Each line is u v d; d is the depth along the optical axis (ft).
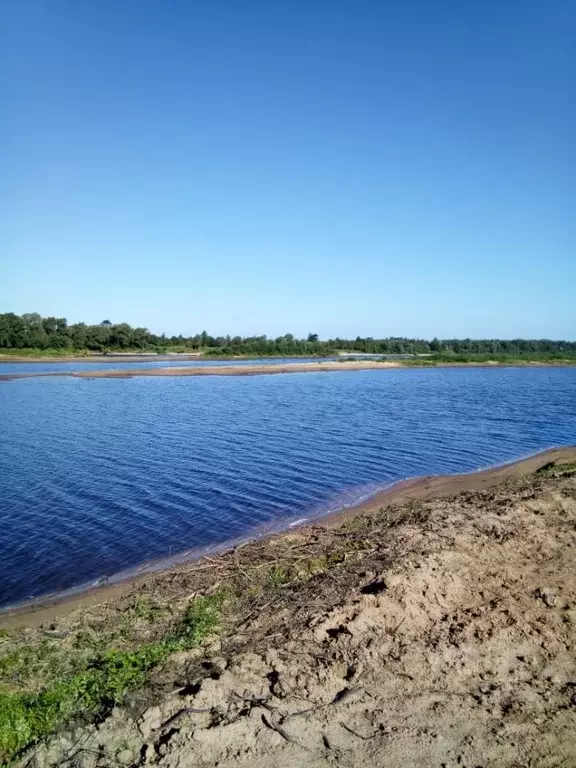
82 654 21.83
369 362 314.35
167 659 20.04
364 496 52.26
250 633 21.98
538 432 90.12
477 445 78.69
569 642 21.06
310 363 300.61
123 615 26.11
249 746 15.42
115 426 88.58
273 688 17.84
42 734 16.31
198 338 421.59
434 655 19.72
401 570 26.20
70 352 328.08
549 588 25.20
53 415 100.42
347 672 18.76
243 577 29.63
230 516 45.83
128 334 367.45
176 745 15.39
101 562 36.17
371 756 15.08
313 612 23.08
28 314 348.59
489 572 27.04
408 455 71.15
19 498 49.03
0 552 37.42
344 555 31.45
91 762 14.99
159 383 175.83
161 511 46.50
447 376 235.20
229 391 153.28
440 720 16.56
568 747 15.57
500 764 14.87
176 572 31.94
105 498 49.49
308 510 47.91
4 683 20.08
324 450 72.43
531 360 360.48
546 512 37.24
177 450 70.33
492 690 18.03
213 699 17.34
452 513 38.04
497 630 21.48
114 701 17.46
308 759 14.98
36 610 29.19
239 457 66.95
